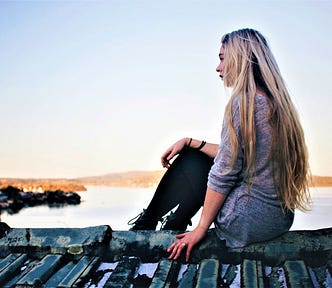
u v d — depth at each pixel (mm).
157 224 2840
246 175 2373
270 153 2328
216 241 2494
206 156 2811
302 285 2168
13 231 2777
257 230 2398
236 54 2508
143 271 2459
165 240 2572
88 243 2611
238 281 2283
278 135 2326
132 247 2580
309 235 2490
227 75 2549
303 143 2416
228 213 2410
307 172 2455
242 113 2338
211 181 2420
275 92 2377
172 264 2459
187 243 2459
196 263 2482
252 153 2326
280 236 2492
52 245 2641
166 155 2854
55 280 2373
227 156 2361
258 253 2441
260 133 2330
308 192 2471
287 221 2445
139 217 2855
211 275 2283
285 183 2344
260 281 2227
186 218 2764
